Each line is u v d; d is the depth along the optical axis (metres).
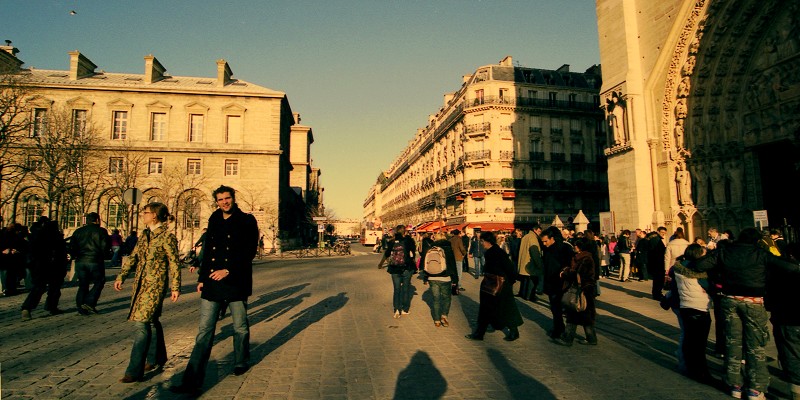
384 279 16.11
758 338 4.20
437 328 7.46
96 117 35.69
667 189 19.62
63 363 5.05
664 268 8.33
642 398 4.18
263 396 4.09
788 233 16.95
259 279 16.17
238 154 37.41
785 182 17.64
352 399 4.04
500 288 6.55
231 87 39.00
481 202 40.94
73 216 33.25
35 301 7.93
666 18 19.41
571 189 41.22
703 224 18.64
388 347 6.09
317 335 6.79
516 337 6.62
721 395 4.30
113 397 3.99
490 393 4.26
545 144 41.47
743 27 17.41
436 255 7.74
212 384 4.42
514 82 41.62
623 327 7.54
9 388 4.17
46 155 24.23
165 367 4.99
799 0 15.71
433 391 4.29
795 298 4.16
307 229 65.94
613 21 22.11
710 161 18.78
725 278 4.43
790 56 16.02
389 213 94.75
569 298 6.17
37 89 34.22
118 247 20.84
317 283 14.71
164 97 36.88
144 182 35.53
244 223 4.81
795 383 4.15
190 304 9.81
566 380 4.70
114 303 9.84
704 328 4.75
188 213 35.88
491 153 40.31
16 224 11.39
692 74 18.83
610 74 22.33
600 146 42.97
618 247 15.36
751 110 17.70
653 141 20.08
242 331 4.80
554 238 7.94
